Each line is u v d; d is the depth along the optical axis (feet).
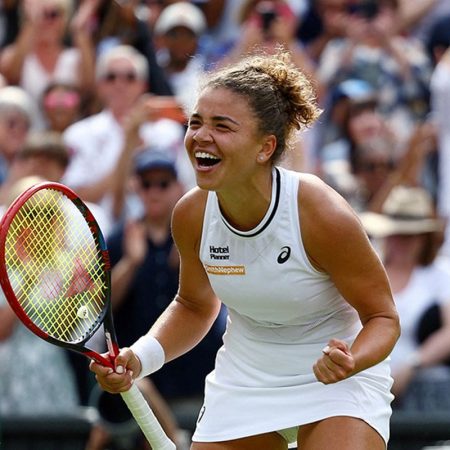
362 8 117.50
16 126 104.06
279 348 49.80
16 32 121.19
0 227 46.03
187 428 86.99
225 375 51.21
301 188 47.50
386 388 50.14
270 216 47.26
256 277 48.03
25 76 113.19
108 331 48.85
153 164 89.45
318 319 49.44
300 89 47.83
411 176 101.91
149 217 90.02
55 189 48.14
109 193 99.81
